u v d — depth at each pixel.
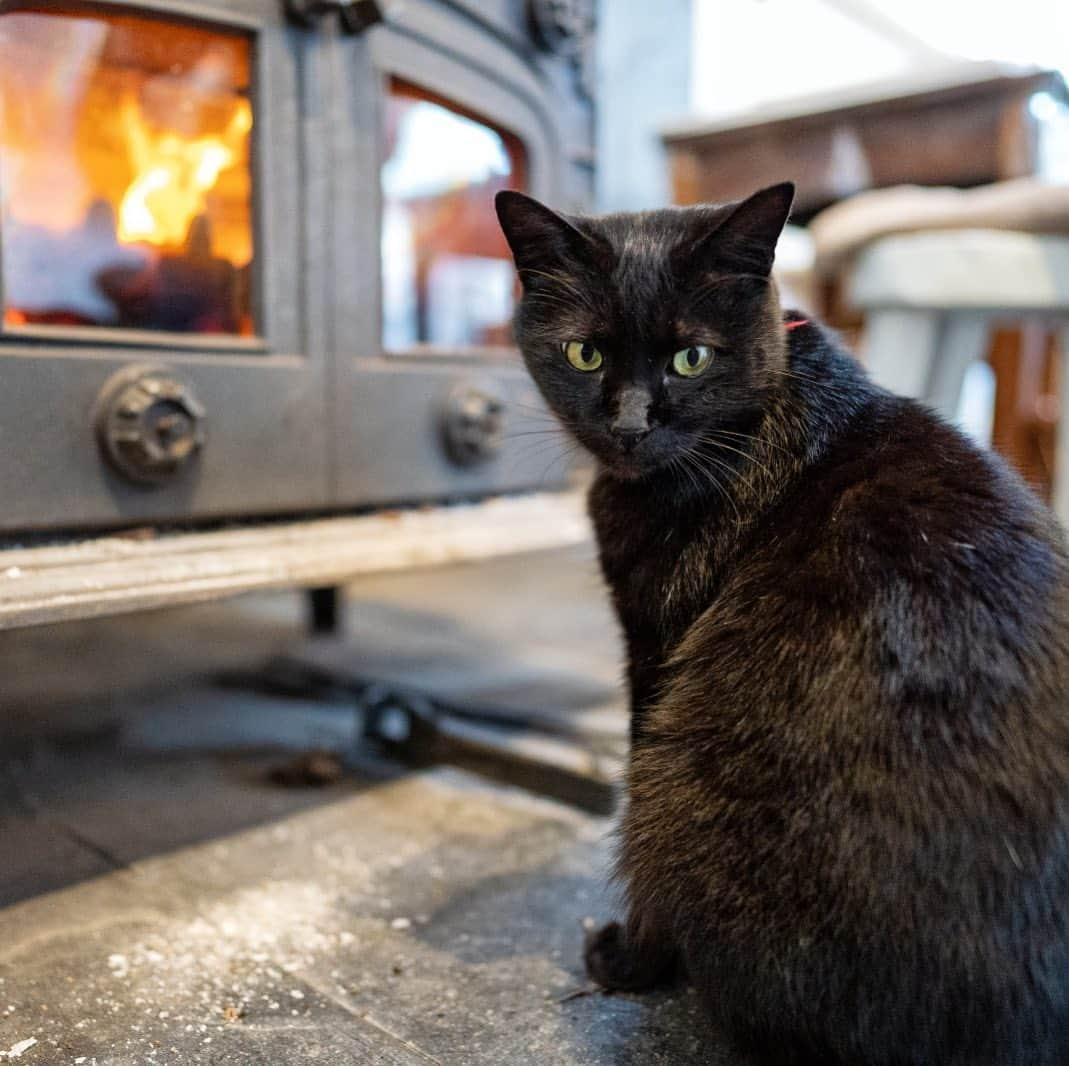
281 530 0.59
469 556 0.65
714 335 0.42
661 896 0.38
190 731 0.72
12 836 0.56
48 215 0.52
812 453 0.42
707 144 0.88
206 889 0.51
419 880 0.52
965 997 0.34
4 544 0.50
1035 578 0.36
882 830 0.34
